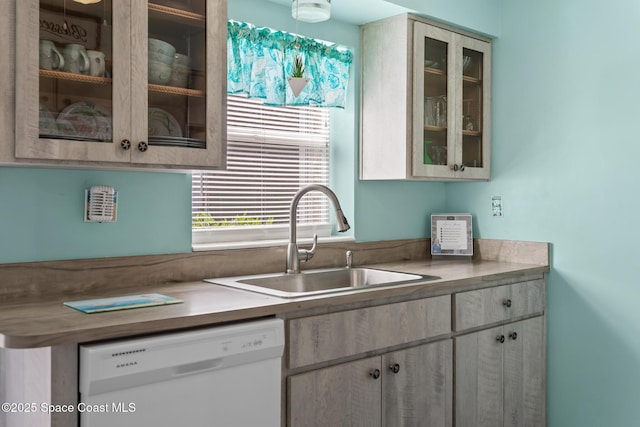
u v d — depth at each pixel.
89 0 1.79
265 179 2.84
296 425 1.95
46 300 1.90
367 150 2.99
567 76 2.96
